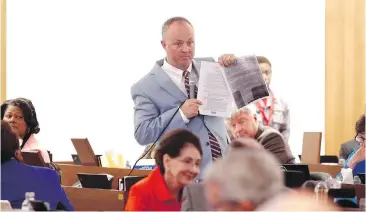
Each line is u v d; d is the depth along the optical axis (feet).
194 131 24.25
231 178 10.56
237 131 26.45
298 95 50.42
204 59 25.57
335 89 49.93
